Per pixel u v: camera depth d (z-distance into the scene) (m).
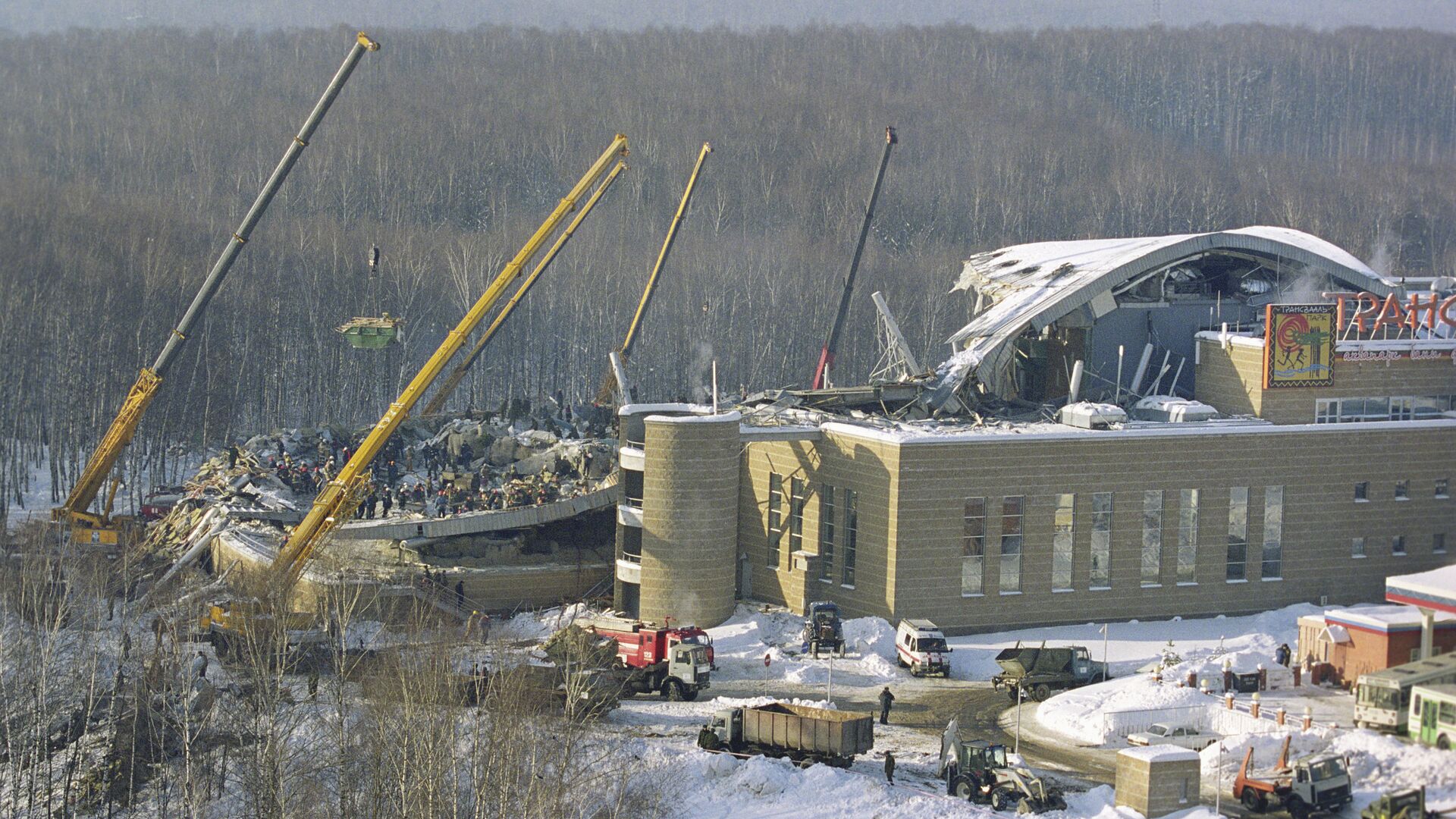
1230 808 76.00
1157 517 115.50
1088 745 87.94
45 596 109.38
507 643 98.44
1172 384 127.31
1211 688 94.12
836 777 79.75
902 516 110.25
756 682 101.69
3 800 87.19
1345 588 120.00
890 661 106.50
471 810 74.88
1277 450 117.62
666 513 113.00
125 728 91.81
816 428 115.94
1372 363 121.25
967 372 122.44
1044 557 113.44
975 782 77.88
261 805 78.06
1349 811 74.62
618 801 73.62
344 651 89.62
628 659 99.69
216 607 105.31
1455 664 83.56
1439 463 121.75
